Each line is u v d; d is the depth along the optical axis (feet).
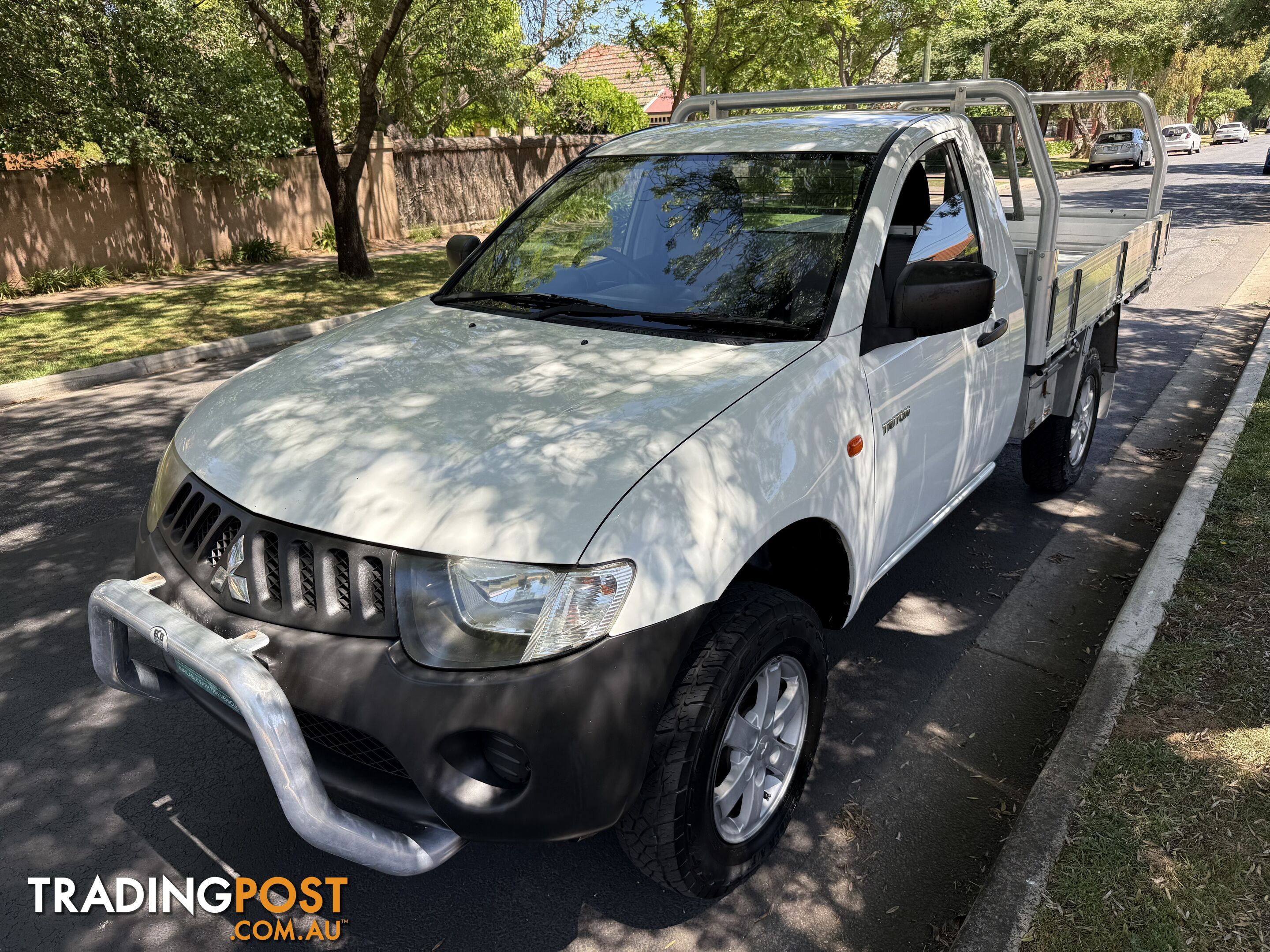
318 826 6.51
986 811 9.58
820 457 8.51
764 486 7.80
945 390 10.94
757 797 8.42
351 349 9.88
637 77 107.65
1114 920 7.54
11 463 19.85
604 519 6.87
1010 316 12.72
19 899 8.50
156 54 43.45
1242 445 17.33
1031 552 15.37
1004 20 122.21
